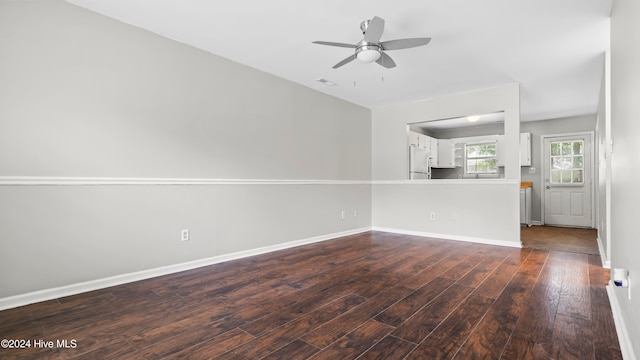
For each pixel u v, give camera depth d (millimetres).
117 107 2748
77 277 2518
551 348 1686
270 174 4047
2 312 2137
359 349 1681
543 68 3785
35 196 2338
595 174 6172
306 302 2330
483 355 1619
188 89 3234
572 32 2902
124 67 2793
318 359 1585
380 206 5730
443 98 5020
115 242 2721
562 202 6551
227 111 3580
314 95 4695
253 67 3857
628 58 1736
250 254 3779
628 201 1739
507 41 3098
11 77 2244
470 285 2705
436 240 4793
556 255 3809
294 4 2518
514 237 4336
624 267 1876
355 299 2391
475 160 7426
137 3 2518
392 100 5277
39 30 2363
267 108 4020
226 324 1972
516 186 4332
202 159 3344
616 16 2225
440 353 1640
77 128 2531
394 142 5559
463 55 3436
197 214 3291
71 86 2504
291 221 4312
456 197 4863
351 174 5371
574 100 5160
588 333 1847
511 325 1954
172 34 3033
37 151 2346
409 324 1972
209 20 2777
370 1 2463
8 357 1593
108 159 2689
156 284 2734
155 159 2982
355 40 3150
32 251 2320
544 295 2461
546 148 6719
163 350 1668
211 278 2902
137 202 2863
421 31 2912
